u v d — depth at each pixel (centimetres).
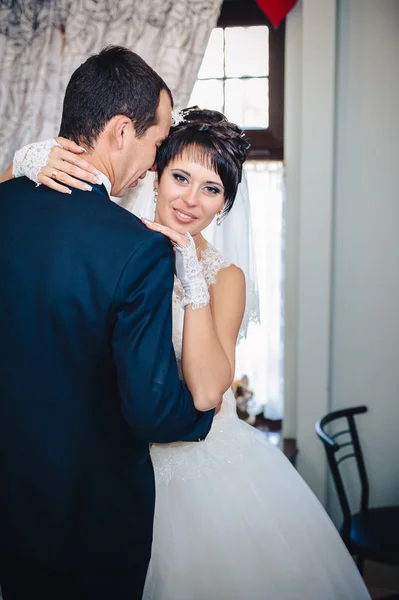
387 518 283
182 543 159
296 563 162
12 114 270
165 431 123
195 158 154
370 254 305
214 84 318
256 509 166
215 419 175
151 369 117
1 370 128
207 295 139
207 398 136
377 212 301
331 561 170
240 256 192
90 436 128
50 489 129
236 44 313
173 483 166
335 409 318
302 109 292
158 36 262
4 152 271
